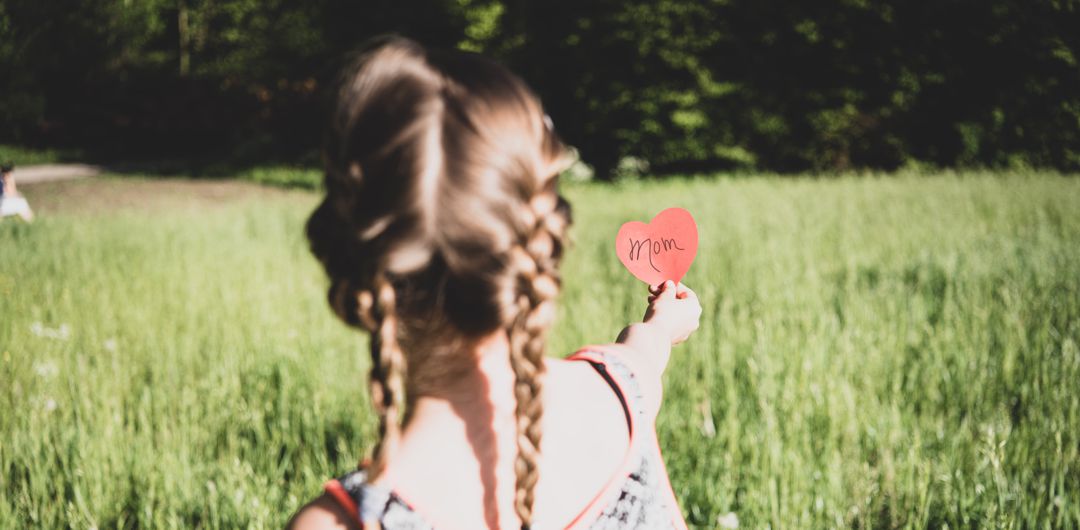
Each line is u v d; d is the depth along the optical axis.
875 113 19.34
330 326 5.30
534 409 0.79
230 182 22.34
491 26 21.39
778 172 20.50
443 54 0.82
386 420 0.75
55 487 3.04
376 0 23.20
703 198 13.13
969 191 11.78
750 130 20.30
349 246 0.78
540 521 0.84
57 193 19.25
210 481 2.95
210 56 33.38
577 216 12.00
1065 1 17.06
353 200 0.76
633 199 14.84
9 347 4.54
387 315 0.74
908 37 18.48
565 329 4.97
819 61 19.36
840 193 12.59
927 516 2.66
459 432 0.82
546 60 21.12
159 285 6.63
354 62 0.81
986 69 17.98
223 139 31.77
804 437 3.20
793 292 5.48
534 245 0.79
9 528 2.74
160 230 10.51
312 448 3.56
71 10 29.55
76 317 5.40
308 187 21.36
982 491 2.73
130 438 3.32
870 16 18.66
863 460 3.20
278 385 4.29
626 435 0.94
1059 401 3.47
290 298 6.17
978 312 4.72
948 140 18.58
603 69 20.36
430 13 22.27
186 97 31.77
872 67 18.91
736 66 20.03
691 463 3.34
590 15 20.17
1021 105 17.84
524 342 0.78
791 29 19.28
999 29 17.61
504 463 0.83
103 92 32.03
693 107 20.14
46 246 9.15
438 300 0.77
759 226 9.30
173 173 24.56
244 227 11.34
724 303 5.26
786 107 19.86
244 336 5.04
